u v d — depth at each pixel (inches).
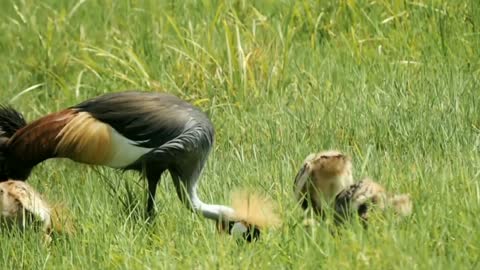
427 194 446.6
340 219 446.9
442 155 512.7
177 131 488.4
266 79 639.8
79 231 460.4
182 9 733.3
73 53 725.9
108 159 491.2
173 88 644.1
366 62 646.5
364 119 567.5
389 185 472.1
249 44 660.7
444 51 642.2
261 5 722.8
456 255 391.5
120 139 488.4
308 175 458.0
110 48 714.2
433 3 673.0
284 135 565.9
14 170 500.4
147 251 433.7
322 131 565.6
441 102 573.9
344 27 690.2
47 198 499.8
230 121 598.5
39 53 724.7
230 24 689.0
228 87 635.5
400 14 672.4
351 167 465.4
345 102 593.3
